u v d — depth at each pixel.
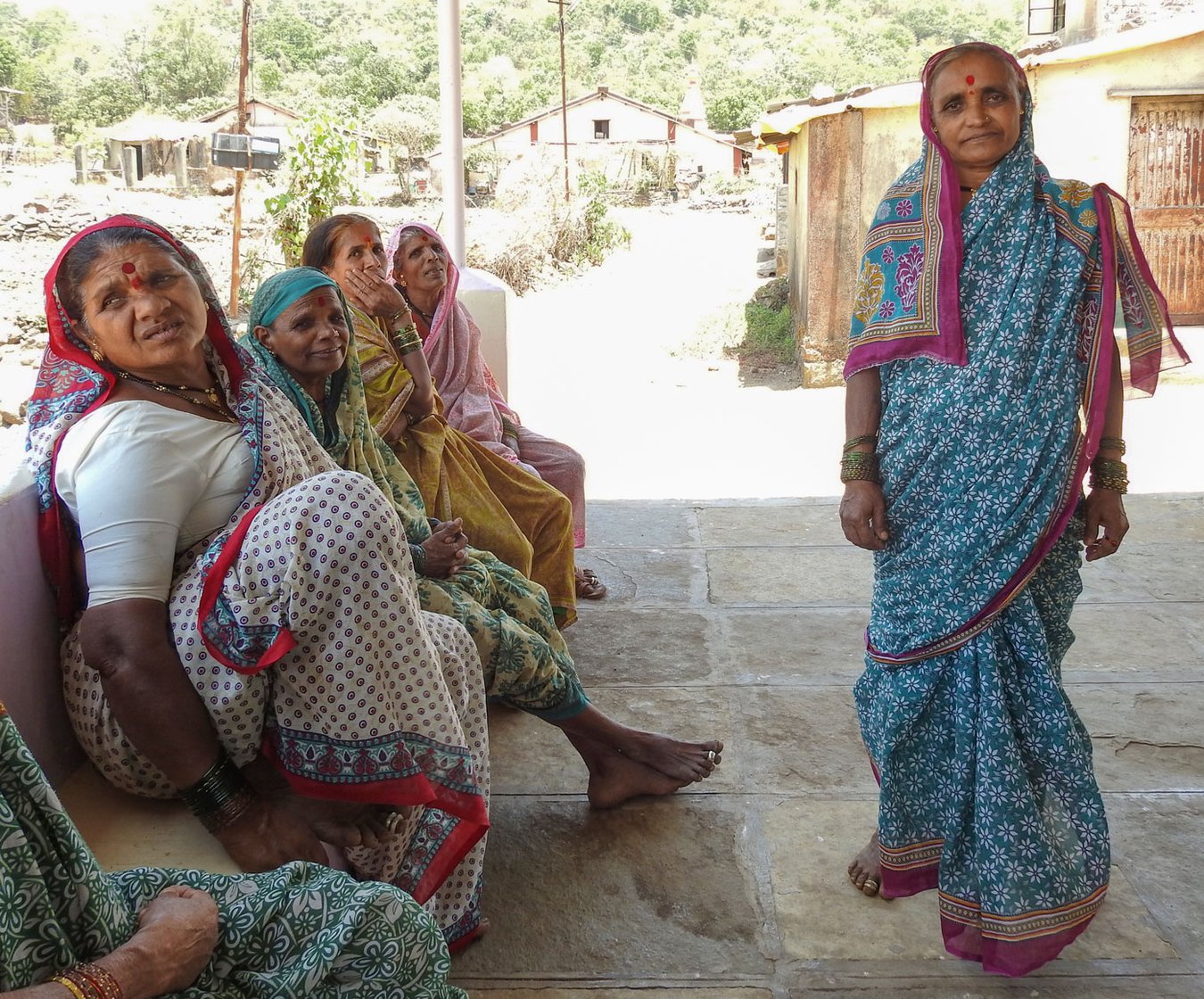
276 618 1.94
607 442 8.23
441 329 3.96
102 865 1.97
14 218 17.58
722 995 2.24
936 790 2.29
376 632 1.98
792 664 3.79
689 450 7.89
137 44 70.12
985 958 2.20
